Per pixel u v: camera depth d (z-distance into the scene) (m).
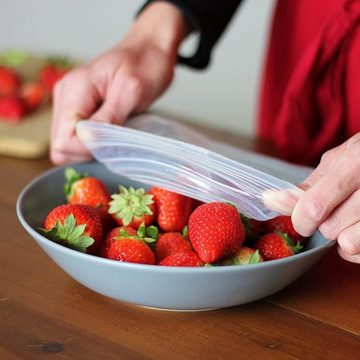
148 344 0.50
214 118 1.44
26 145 0.84
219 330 0.51
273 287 0.52
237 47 1.35
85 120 0.69
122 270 0.49
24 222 0.55
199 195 0.56
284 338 0.51
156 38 0.78
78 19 1.53
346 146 0.53
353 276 0.59
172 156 0.57
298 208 0.50
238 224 0.52
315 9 0.86
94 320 0.52
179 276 0.48
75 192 0.61
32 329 0.51
